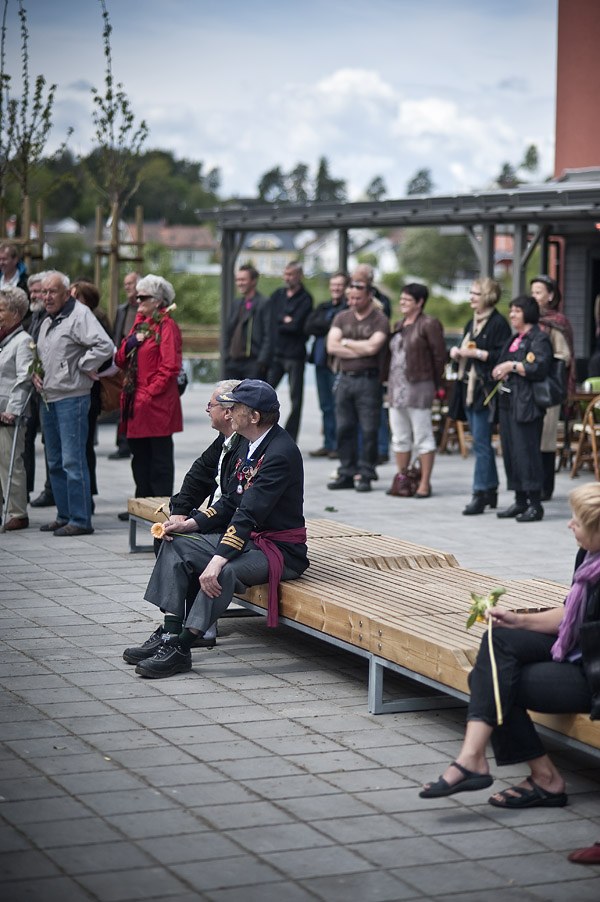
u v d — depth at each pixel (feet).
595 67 57.98
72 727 16.48
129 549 28.81
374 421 39.19
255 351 46.96
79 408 30.01
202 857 12.47
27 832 12.96
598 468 42.01
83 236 302.04
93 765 15.06
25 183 55.83
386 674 19.70
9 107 54.70
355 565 21.22
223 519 19.77
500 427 34.68
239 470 19.66
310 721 17.11
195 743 15.99
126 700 17.78
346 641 17.98
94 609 23.20
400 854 12.74
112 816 13.46
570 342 41.04
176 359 29.58
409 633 16.40
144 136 57.26
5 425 30.89
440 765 15.47
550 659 14.08
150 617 22.66
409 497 38.52
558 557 29.22
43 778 14.56
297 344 46.65
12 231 62.18
